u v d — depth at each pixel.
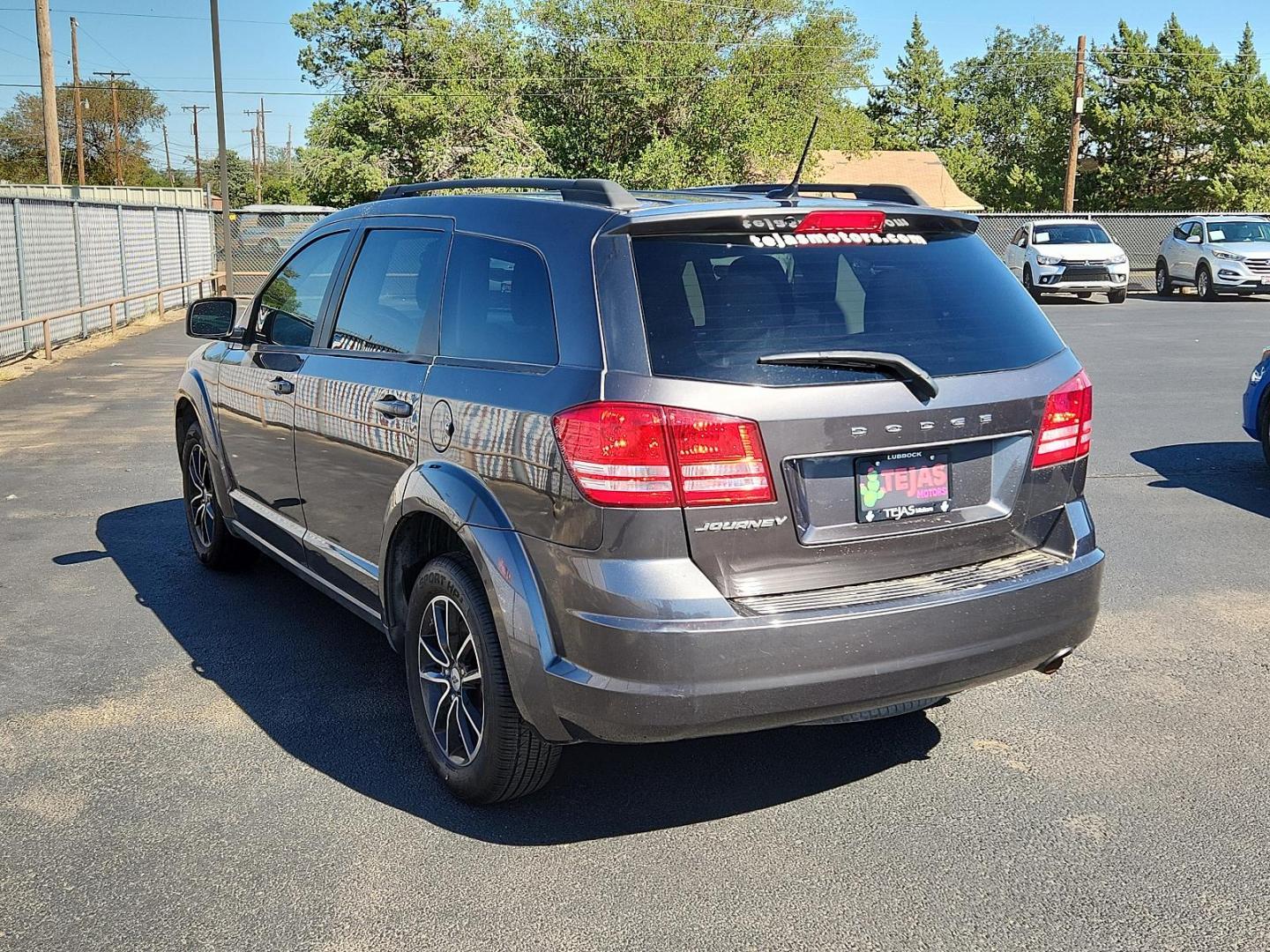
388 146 43.91
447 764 3.66
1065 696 4.44
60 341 18.39
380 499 4.01
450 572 3.50
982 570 3.34
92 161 82.00
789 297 3.17
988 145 85.94
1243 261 26.08
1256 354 15.54
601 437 2.98
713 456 2.96
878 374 3.14
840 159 55.50
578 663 3.07
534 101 44.66
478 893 3.12
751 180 43.50
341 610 5.49
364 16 45.75
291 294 4.98
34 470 8.84
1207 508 7.30
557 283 3.28
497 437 3.31
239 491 5.43
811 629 3.00
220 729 4.18
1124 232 37.25
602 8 42.72
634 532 2.96
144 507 7.59
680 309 3.07
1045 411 3.43
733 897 3.09
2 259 15.92
